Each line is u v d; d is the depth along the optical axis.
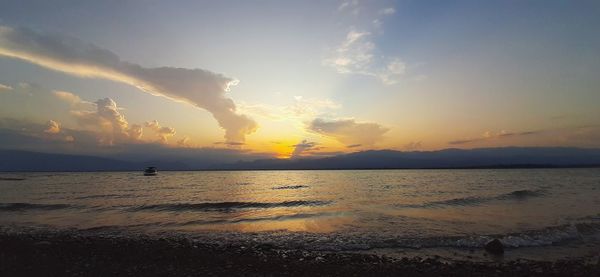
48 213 30.22
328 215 26.83
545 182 77.69
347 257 14.27
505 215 25.83
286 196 45.97
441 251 15.59
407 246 16.50
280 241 18.00
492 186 62.69
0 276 11.52
